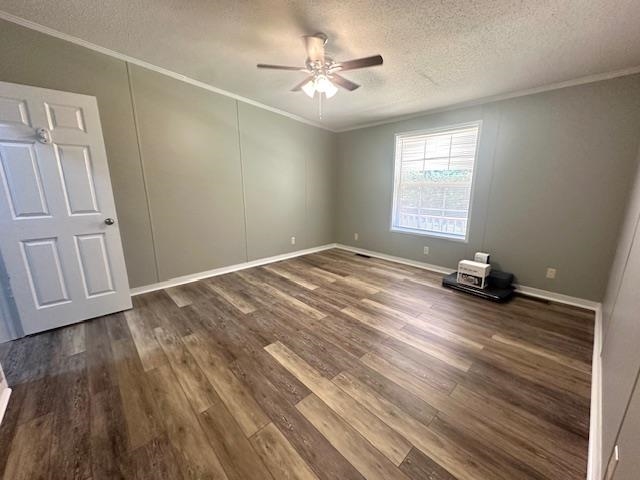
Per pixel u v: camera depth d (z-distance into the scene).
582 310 2.63
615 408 1.03
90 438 1.29
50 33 2.18
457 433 1.33
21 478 1.12
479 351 1.98
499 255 3.27
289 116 4.18
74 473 1.14
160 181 2.99
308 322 2.40
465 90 2.96
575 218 2.70
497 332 2.23
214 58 2.55
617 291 1.70
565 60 2.23
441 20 1.83
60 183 2.18
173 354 1.94
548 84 2.70
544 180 2.85
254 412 1.45
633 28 1.78
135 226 2.87
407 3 1.68
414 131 3.94
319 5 1.73
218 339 2.13
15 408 1.46
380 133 4.38
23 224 2.06
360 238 4.94
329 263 4.25
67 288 2.29
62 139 2.15
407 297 2.93
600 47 2.02
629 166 2.38
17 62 2.09
